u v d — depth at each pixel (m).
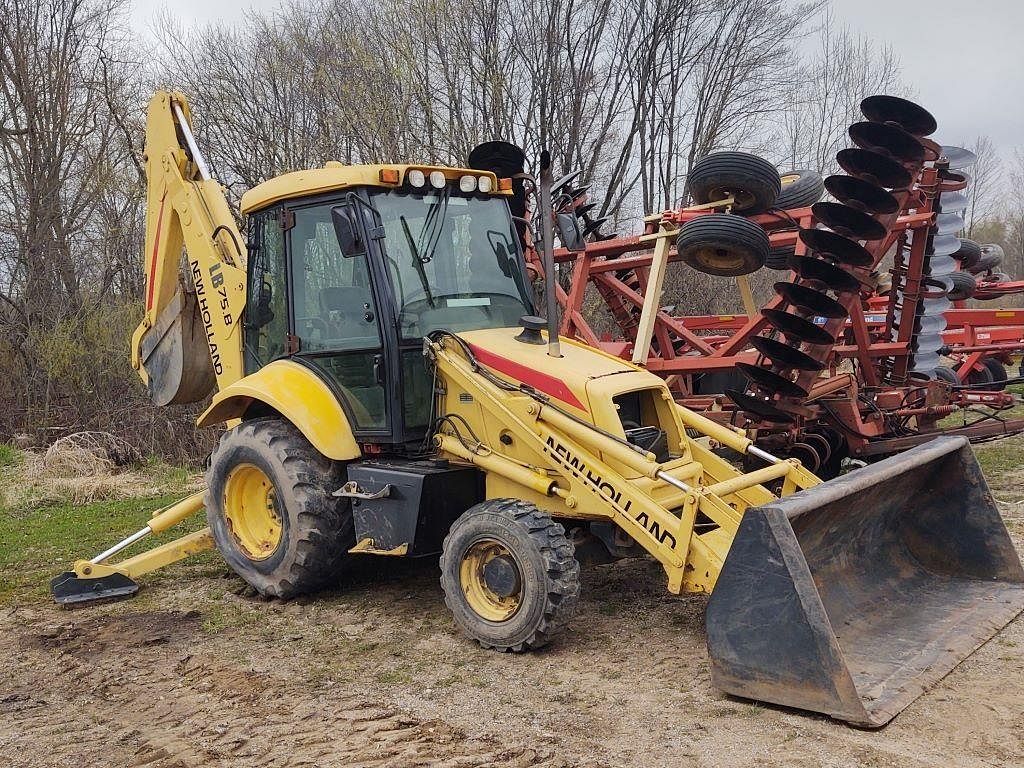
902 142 7.34
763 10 18.42
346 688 4.48
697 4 17.55
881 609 4.79
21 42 14.45
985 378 13.85
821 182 8.82
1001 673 4.27
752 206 7.83
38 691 4.61
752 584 3.96
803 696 3.83
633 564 6.43
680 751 3.64
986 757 3.50
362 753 3.75
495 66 14.54
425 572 6.46
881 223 7.35
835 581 4.72
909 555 5.34
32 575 6.81
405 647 5.02
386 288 5.35
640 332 7.87
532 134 15.56
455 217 5.79
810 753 3.55
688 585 4.48
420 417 5.49
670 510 4.84
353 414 5.59
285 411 5.55
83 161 15.20
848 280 7.30
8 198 14.62
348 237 5.28
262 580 5.86
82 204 14.91
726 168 7.56
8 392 13.08
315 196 5.66
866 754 3.53
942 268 9.15
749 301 9.19
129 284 14.46
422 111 14.39
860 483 4.37
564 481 5.04
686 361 8.66
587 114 16.12
